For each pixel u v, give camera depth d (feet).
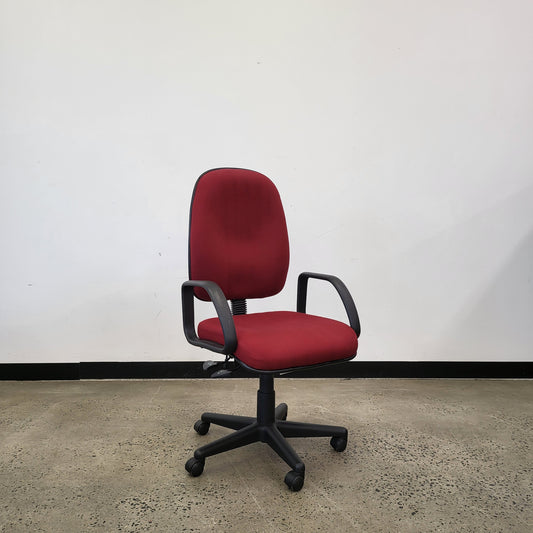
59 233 8.23
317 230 8.49
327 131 8.39
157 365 8.47
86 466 5.16
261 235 5.82
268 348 4.33
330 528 4.06
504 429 6.27
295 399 7.45
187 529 4.04
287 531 4.02
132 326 8.43
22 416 6.62
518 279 8.68
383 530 4.03
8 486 4.72
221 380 8.45
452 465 5.23
